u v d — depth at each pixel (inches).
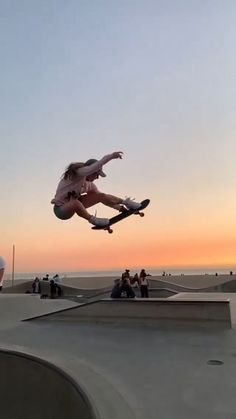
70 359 207.6
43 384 192.2
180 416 141.6
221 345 261.7
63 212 269.9
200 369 204.2
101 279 1095.6
